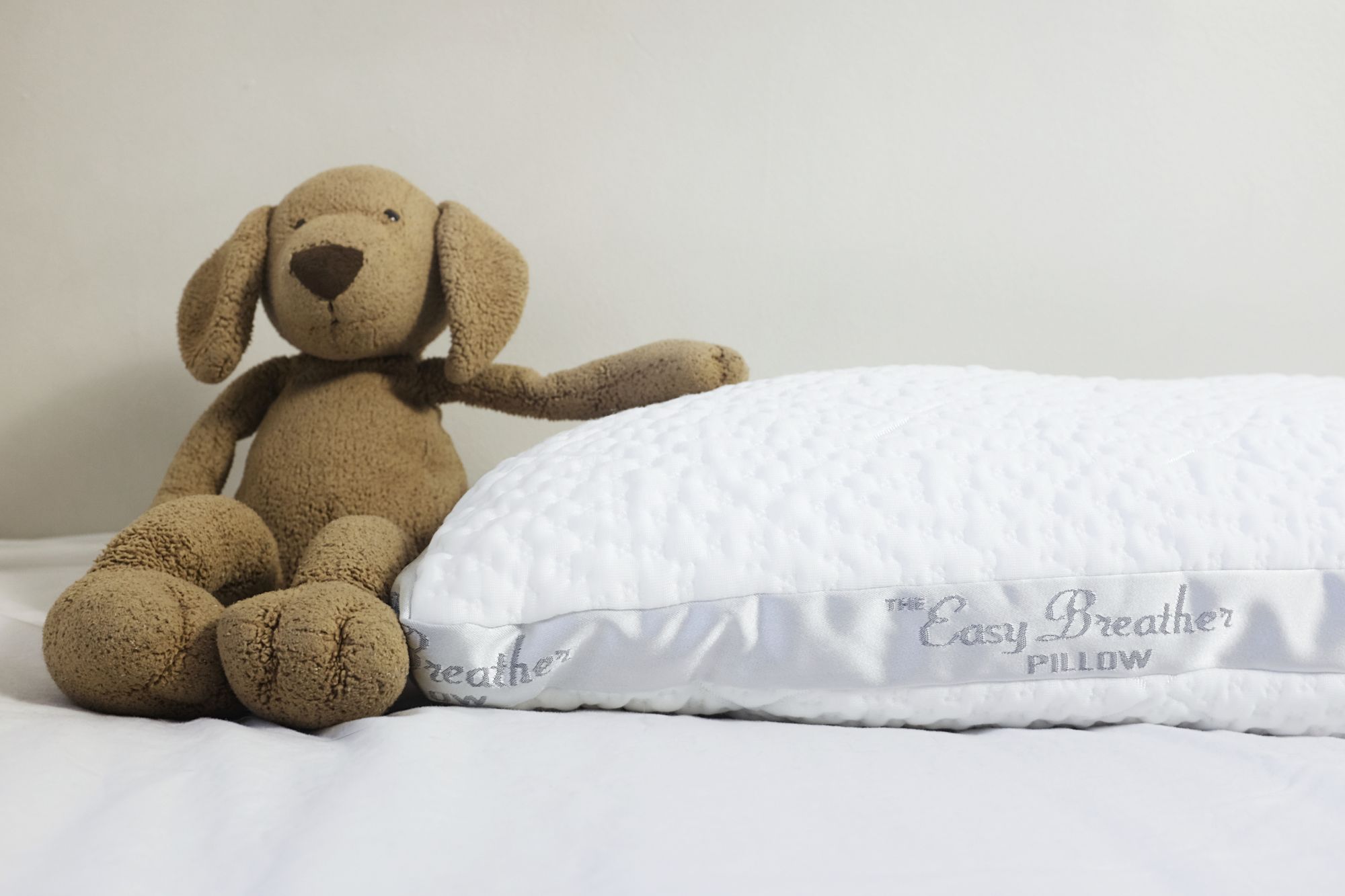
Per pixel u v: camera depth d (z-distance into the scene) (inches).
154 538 27.0
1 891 13.4
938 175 45.6
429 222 38.2
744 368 37.3
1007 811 17.1
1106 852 15.6
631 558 23.1
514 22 44.9
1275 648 22.7
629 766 18.8
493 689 23.3
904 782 18.5
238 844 15.1
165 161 45.4
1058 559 22.7
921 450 24.5
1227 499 23.3
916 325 46.4
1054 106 45.3
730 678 23.2
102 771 18.0
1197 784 18.6
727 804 17.1
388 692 22.4
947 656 22.7
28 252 45.8
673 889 14.1
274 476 35.7
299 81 45.1
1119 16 44.8
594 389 38.3
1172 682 23.0
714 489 23.9
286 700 22.2
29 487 47.0
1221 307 46.3
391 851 14.8
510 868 14.7
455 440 47.5
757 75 45.2
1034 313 46.3
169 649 23.3
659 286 46.2
